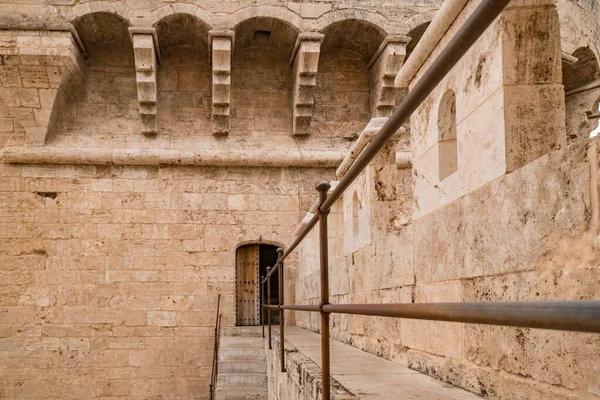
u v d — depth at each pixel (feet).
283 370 18.06
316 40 41.47
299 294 39.55
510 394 8.26
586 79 43.57
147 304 41.93
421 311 4.99
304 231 13.16
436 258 11.57
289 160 43.73
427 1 42.32
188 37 43.96
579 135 44.52
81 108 43.55
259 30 43.52
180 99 44.60
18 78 40.22
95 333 41.27
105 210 42.45
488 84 9.37
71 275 41.55
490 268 9.01
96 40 43.50
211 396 28.35
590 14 41.22
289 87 45.78
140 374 41.27
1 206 41.65
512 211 8.30
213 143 44.04
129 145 43.06
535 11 8.98
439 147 11.71
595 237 6.43
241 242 43.50
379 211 17.79
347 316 20.90
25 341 40.68
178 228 42.98
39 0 39.68
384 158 18.25
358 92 46.16
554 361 7.11
